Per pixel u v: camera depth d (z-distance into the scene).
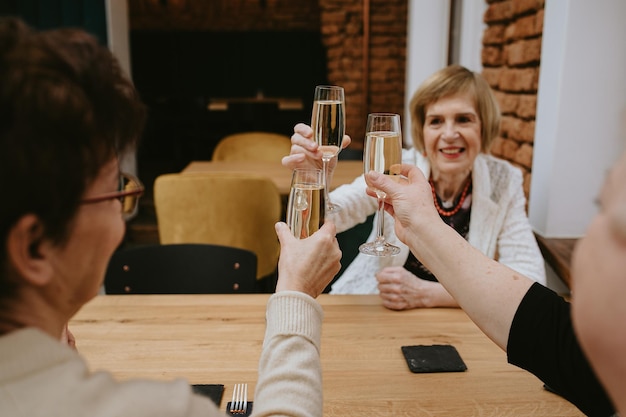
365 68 5.95
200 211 2.83
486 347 1.39
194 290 1.96
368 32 5.86
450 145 1.85
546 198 2.41
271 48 8.24
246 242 2.90
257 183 2.82
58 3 4.32
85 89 0.58
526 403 1.17
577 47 2.24
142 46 8.19
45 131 0.53
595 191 2.37
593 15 2.21
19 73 0.53
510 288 1.09
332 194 1.91
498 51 3.28
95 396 0.55
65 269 0.61
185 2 8.06
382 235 1.40
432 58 4.75
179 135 7.36
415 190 1.19
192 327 1.48
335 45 6.23
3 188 0.52
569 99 2.29
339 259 0.96
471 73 1.87
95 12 4.34
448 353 1.34
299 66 8.31
